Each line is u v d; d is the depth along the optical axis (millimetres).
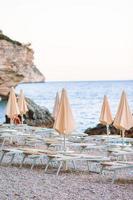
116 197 8172
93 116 37656
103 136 16953
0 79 52344
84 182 9773
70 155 11547
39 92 107062
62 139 15219
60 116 11758
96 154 14758
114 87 131000
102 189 8953
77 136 17656
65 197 8078
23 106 20891
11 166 12211
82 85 160875
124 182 9938
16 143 17953
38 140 15359
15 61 52812
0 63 50812
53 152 12008
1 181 9656
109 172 11406
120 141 16188
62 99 11773
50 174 10867
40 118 28375
